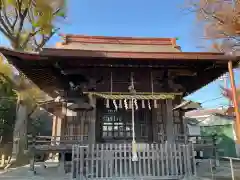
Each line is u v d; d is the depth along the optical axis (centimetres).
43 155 1686
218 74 1042
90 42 1140
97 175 770
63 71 956
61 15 1521
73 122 1087
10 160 1442
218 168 1188
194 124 2152
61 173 1026
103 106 1043
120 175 777
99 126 1015
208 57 860
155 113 1037
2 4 1384
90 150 796
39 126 2333
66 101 1089
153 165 797
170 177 789
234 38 1130
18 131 1498
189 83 1216
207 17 1168
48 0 1416
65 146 1027
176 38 1179
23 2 1396
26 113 1558
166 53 860
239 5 1043
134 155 788
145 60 876
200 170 1132
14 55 781
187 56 858
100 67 971
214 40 1176
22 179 895
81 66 945
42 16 1433
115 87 973
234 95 678
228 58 845
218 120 2008
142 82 990
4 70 1588
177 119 1082
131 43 1165
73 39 1140
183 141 1015
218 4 1109
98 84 967
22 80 1564
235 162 1589
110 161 789
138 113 1049
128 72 992
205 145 1201
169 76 995
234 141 1792
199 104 970
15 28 1470
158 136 1005
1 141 1944
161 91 988
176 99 1079
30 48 1636
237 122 632
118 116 1039
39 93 1816
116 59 862
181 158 819
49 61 845
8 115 2036
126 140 1012
